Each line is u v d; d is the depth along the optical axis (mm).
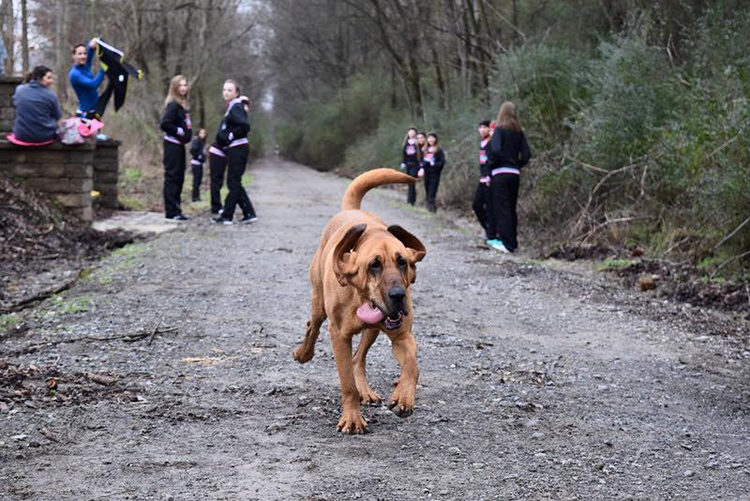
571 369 6340
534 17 24125
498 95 19078
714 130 10930
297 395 5445
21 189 12758
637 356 6812
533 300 8953
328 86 59250
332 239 5031
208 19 38969
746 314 8477
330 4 47594
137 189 20016
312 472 4207
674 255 11219
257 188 27328
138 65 34000
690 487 4191
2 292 8633
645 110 13516
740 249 10211
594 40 19391
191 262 10609
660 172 12703
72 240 12117
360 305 4539
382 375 5988
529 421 5094
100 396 5238
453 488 4062
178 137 15016
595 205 13992
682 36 15859
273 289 9016
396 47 39906
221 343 6719
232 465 4258
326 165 54031
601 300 9039
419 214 19422
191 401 5250
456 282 9883
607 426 5074
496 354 6680
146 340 6762
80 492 3881
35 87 13094
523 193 16562
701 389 5957
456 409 5281
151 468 4184
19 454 4289
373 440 4695
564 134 16844
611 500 3994
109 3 33844
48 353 6293
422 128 32969
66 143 13156
